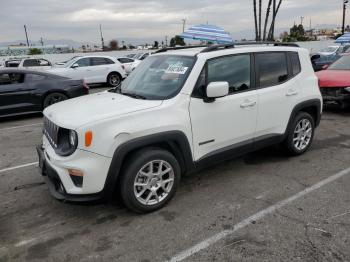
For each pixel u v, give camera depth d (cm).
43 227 359
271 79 476
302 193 415
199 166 409
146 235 338
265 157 543
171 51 466
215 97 389
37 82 923
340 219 353
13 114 898
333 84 806
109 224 360
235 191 426
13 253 317
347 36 2494
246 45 470
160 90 401
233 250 310
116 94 434
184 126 380
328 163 512
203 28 1525
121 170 357
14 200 423
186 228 347
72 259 306
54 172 349
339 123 755
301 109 521
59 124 349
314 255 298
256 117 455
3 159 582
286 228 340
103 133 334
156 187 375
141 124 351
